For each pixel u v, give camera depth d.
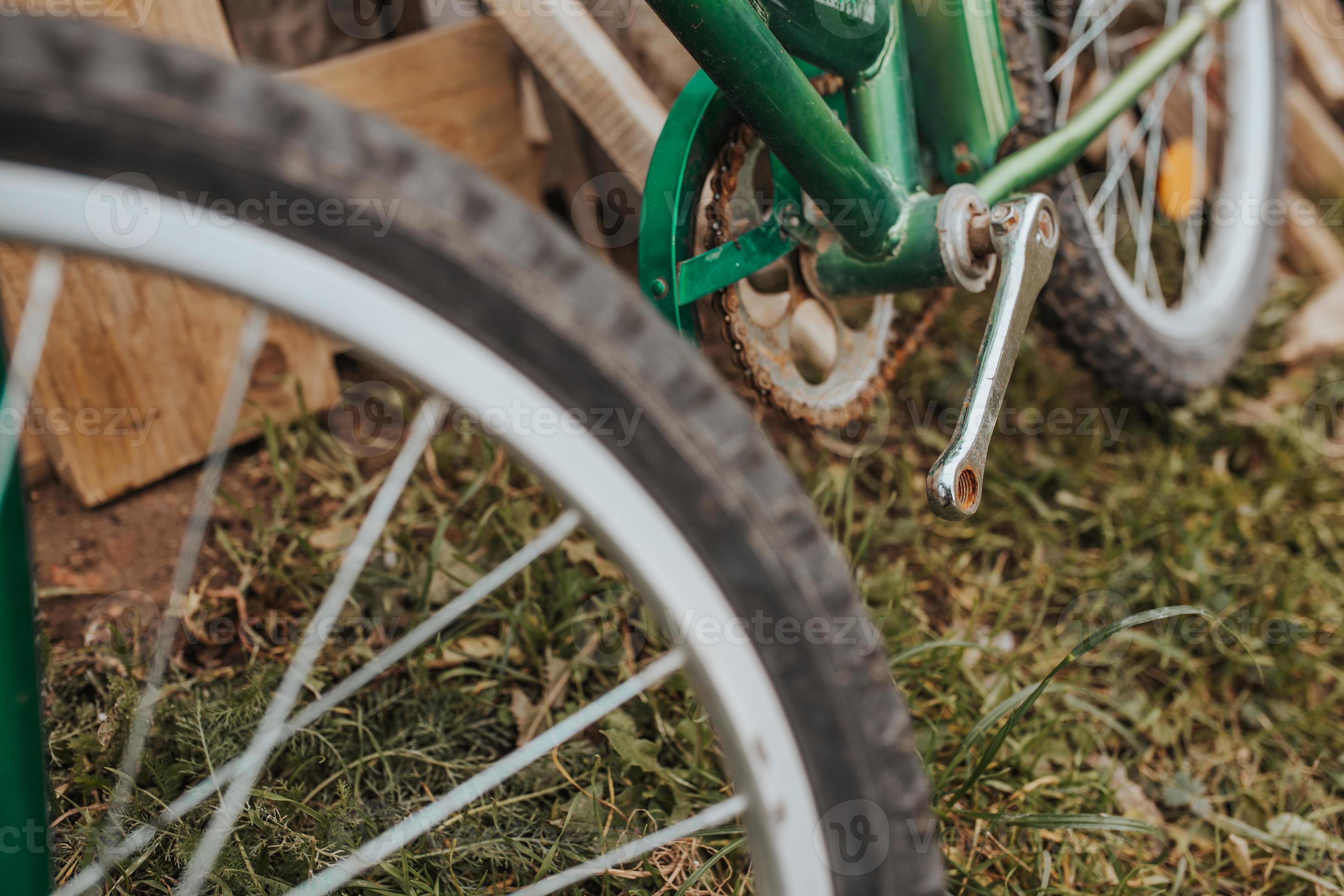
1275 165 1.76
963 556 1.34
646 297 0.96
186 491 1.30
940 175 1.16
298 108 0.46
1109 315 1.37
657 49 1.40
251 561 1.19
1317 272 1.98
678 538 0.53
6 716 0.50
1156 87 1.75
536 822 0.94
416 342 0.49
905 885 0.57
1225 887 1.04
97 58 0.43
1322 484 1.54
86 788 0.89
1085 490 1.50
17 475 0.49
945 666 1.14
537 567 1.19
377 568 1.17
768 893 0.57
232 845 0.80
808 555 0.55
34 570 0.54
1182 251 1.96
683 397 0.52
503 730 1.05
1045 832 1.02
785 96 0.83
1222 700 1.25
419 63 1.39
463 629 1.12
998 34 1.10
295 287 0.48
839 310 1.08
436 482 1.32
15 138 0.43
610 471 0.52
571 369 0.51
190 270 0.47
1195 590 1.34
